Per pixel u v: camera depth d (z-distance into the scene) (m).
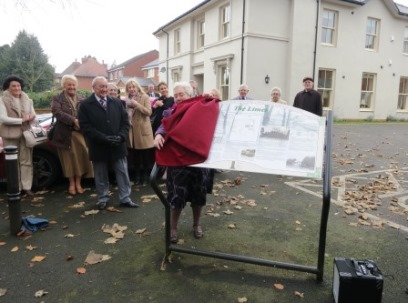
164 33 21.64
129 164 5.57
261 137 2.76
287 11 14.53
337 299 2.33
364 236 3.57
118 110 4.27
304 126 2.76
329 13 15.80
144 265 2.98
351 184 5.66
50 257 3.12
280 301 2.50
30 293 2.57
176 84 3.41
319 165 2.52
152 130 5.75
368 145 9.83
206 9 16.59
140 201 4.64
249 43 13.90
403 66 18.97
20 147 4.71
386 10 17.55
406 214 4.21
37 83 38.47
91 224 3.86
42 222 3.77
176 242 3.39
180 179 3.15
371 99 18.22
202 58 17.70
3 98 4.55
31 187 5.00
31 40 38.88
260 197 4.87
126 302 2.47
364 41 17.08
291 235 3.60
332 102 16.62
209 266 2.97
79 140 4.89
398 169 6.85
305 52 15.00
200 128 2.79
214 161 2.70
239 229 3.75
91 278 2.77
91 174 5.13
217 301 2.49
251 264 3.00
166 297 2.53
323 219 2.56
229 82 15.06
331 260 3.07
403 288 2.63
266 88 14.54
